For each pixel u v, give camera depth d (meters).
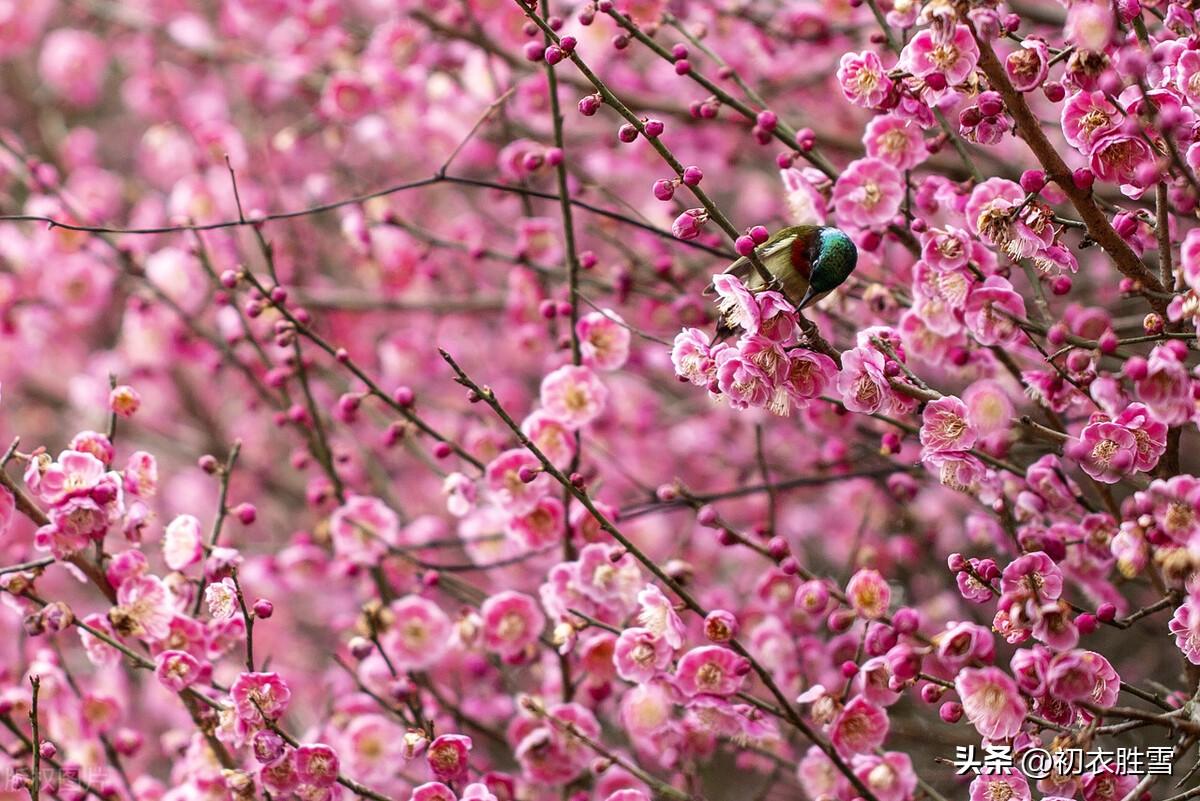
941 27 6.36
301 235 14.53
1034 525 7.73
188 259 12.55
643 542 12.30
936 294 7.41
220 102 14.92
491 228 14.15
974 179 7.93
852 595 7.67
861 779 7.56
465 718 9.73
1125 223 6.76
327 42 13.61
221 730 7.18
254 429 15.17
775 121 7.84
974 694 6.41
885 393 6.51
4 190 13.88
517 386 13.54
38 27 15.14
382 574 9.84
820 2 11.21
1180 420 6.23
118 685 11.49
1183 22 6.83
